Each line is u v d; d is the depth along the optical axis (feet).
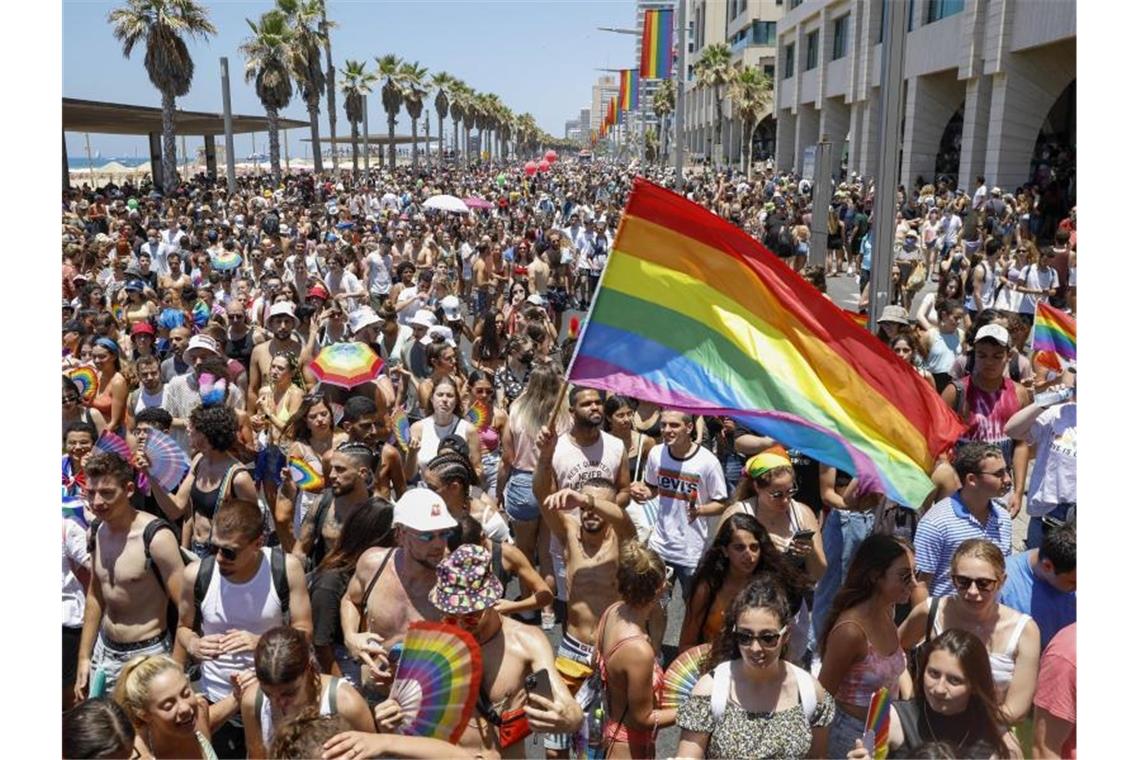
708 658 13.01
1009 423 20.61
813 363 16.34
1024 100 96.27
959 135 126.72
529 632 13.37
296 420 22.13
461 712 11.27
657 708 14.35
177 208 92.73
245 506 14.26
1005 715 12.85
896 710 12.53
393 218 99.60
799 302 16.30
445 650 11.40
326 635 15.11
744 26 254.68
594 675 14.56
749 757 12.05
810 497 21.44
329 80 187.32
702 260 16.25
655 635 17.57
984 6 100.27
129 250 55.67
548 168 254.27
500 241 72.84
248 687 12.82
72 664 16.40
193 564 14.75
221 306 43.83
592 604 16.66
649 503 20.61
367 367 24.67
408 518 13.97
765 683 12.30
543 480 18.44
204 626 14.47
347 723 11.24
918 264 56.75
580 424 19.90
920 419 16.57
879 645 13.98
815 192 52.90
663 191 15.93
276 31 153.99
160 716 11.65
